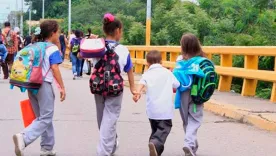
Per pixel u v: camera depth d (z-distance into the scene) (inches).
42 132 291.7
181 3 1818.4
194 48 303.6
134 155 315.6
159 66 301.0
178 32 1653.5
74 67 911.7
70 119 443.8
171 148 337.7
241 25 1151.6
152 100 296.0
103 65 284.0
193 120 305.1
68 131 390.6
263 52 536.4
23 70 284.5
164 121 296.2
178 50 791.7
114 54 285.0
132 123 430.0
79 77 937.5
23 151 307.6
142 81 297.9
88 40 284.7
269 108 472.1
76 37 910.4
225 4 1267.2
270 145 348.5
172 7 1818.4
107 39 293.3
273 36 1002.7
